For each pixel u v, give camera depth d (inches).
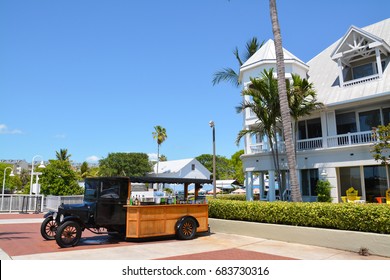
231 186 1868.8
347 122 743.1
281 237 424.8
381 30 821.9
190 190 839.1
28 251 344.5
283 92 528.4
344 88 736.3
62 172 1117.7
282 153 771.4
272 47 856.9
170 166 2363.4
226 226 497.7
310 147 780.0
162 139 2529.5
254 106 652.1
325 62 890.7
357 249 351.9
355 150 663.8
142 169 2447.1
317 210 401.4
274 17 550.9
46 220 421.4
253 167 819.4
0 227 563.5
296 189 495.2
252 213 474.6
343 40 733.9
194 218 451.8
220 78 984.9
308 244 395.5
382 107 688.4
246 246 388.8
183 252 347.9
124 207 415.2
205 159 3378.4
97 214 393.4
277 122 768.3
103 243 400.2
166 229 427.8
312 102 677.3
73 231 374.9
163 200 440.8
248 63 864.3
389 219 338.3
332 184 692.1
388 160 577.6
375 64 737.0
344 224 375.6
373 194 672.4
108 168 2437.3
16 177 2819.9
